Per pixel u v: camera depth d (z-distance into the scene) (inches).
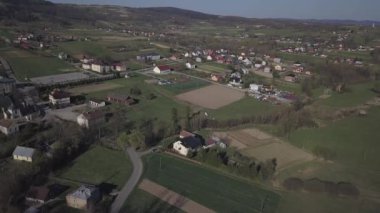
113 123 4315.9
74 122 4244.6
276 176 3225.9
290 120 4527.6
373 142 3996.1
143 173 3166.8
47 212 2488.9
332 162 3565.5
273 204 2785.4
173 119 4579.2
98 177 3053.6
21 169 2987.2
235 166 3277.6
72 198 2578.7
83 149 3577.8
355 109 5177.2
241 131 4367.6
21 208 2524.6
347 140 4035.4
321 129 4350.4
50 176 3002.0
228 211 2662.4
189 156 3503.9
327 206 2783.0
